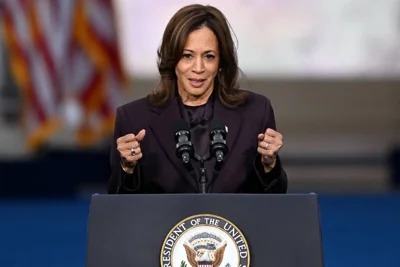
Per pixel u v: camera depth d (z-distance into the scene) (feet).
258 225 29.27
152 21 135.33
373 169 137.90
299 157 140.77
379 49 139.74
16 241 81.05
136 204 29.53
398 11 137.59
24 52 100.42
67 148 120.26
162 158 33.73
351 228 87.20
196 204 29.48
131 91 135.95
